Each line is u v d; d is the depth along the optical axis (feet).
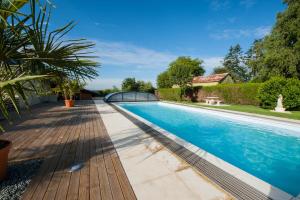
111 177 9.47
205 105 55.57
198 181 9.14
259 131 27.99
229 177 9.21
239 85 58.08
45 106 44.34
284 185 13.35
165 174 9.86
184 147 13.84
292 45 64.59
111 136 17.35
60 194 7.92
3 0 6.32
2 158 8.66
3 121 24.81
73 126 21.90
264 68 69.51
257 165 16.67
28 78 5.89
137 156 12.37
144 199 7.66
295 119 28.50
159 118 40.88
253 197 7.63
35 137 16.93
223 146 21.81
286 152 19.72
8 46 7.39
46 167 10.52
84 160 11.64
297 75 61.26
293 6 61.41
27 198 7.58
